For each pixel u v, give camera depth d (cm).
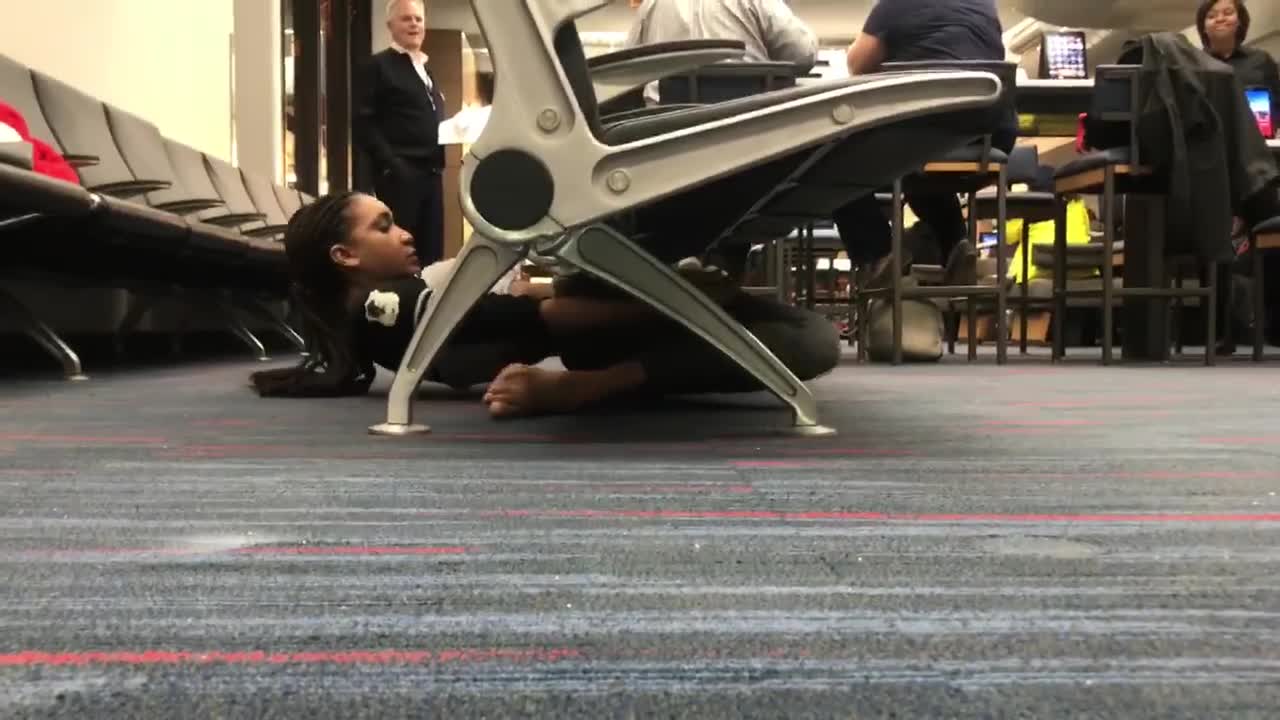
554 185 99
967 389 199
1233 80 306
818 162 118
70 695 36
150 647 41
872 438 111
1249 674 38
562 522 65
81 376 229
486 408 147
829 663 39
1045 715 34
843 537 61
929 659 40
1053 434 117
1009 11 837
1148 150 302
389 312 156
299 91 596
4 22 326
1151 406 159
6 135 212
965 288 312
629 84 142
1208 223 301
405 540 60
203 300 346
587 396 131
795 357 137
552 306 141
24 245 251
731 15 276
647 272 109
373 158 411
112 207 225
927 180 329
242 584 50
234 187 395
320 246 157
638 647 41
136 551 58
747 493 76
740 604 47
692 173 99
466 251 110
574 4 98
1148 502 73
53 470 88
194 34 477
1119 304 385
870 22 290
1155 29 706
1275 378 243
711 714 34
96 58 385
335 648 41
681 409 143
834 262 692
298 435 114
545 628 43
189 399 169
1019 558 56
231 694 36
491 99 99
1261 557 57
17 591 49
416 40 412
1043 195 434
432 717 34
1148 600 48
